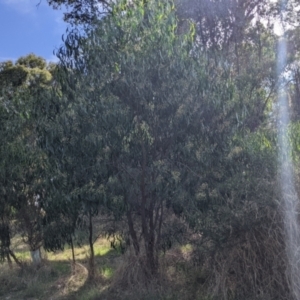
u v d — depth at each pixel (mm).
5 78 16359
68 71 6488
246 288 6184
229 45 13312
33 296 7832
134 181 6516
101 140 6020
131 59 6086
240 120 6523
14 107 8312
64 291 7812
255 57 12133
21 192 8148
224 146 6379
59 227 7180
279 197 5949
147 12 6379
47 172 6766
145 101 6180
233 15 13391
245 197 6121
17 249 11117
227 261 6285
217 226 6129
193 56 6527
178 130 6336
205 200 6113
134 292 7031
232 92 6488
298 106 11117
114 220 7219
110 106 5969
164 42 6172
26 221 8734
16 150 7809
